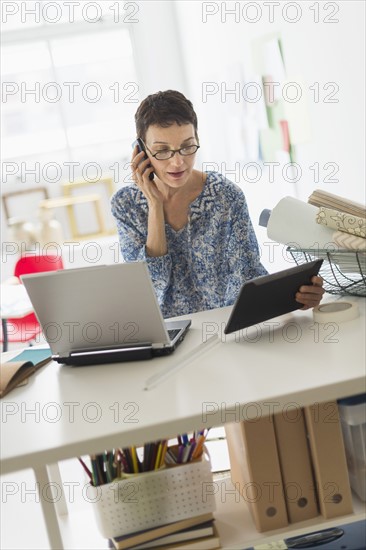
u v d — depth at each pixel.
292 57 3.46
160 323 1.83
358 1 2.64
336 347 1.70
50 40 5.99
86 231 6.16
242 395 1.50
